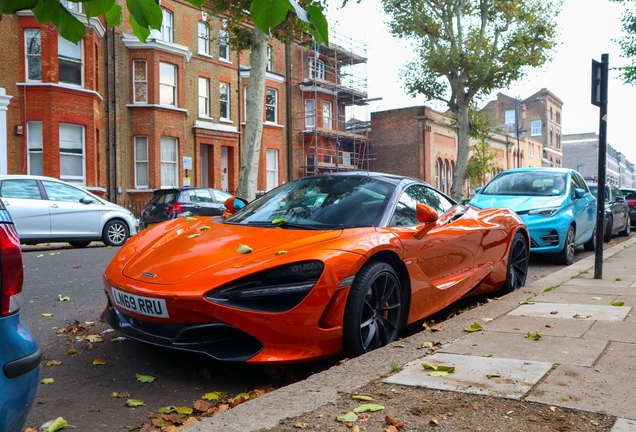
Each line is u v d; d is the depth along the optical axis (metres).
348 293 3.56
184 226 4.63
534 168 10.59
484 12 26.70
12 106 18.20
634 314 4.45
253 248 3.70
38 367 2.11
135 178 22.36
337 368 3.18
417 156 37.00
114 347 4.23
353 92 33.50
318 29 2.02
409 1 27.59
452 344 3.63
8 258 2.02
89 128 19.47
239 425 2.41
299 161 30.81
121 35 21.97
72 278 7.28
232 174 26.81
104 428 2.81
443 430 2.33
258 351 3.33
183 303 3.26
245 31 16.20
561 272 7.23
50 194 11.49
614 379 2.86
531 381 2.85
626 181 149.50
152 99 22.31
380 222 4.21
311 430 2.36
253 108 16.50
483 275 5.31
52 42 18.48
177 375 3.62
